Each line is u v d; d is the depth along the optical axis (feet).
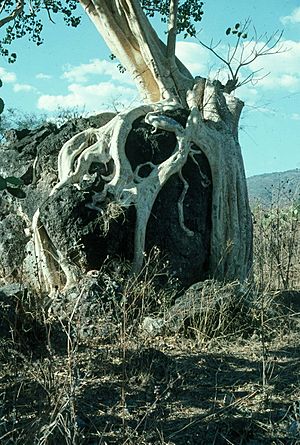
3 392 19.88
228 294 30.35
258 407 20.79
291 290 37.27
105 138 35.76
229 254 36.86
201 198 36.37
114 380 22.06
